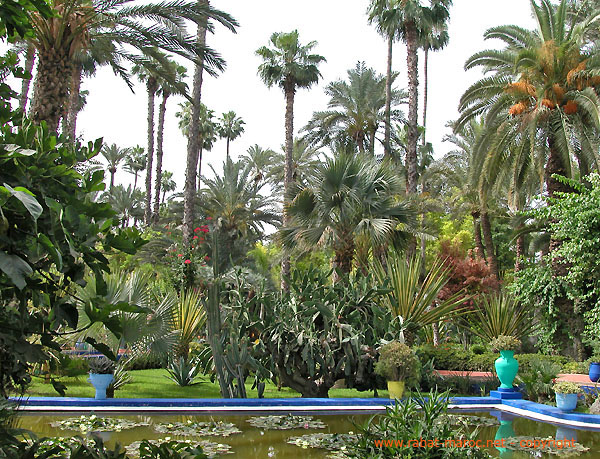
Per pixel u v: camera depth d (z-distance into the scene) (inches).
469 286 833.5
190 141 776.3
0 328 75.2
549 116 552.1
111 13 388.5
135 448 202.7
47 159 78.0
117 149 1897.1
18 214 71.5
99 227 80.6
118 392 333.4
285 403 310.0
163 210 1812.3
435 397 181.9
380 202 493.7
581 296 492.7
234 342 330.3
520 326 572.7
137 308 77.3
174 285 556.7
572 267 493.7
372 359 347.9
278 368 344.5
